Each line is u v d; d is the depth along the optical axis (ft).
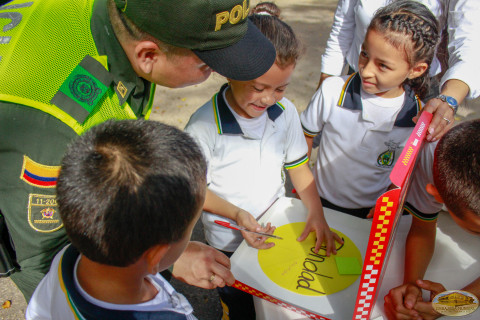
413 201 4.21
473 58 4.98
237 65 3.60
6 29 3.44
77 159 2.27
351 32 6.73
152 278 3.02
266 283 3.71
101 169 2.18
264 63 3.70
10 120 3.10
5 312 6.93
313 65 15.26
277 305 3.62
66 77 3.25
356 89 5.26
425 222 4.17
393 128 5.28
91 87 3.33
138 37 3.34
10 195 3.22
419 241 4.10
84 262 2.46
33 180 3.14
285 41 4.03
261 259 3.99
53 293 2.55
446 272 4.01
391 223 2.36
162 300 2.74
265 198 5.04
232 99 4.58
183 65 3.59
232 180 4.81
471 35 5.11
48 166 3.13
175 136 2.44
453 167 3.26
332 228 4.47
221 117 4.53
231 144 4.64
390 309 3.59
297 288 3.67
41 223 3.21
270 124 4.75
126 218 2.11
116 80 3.68
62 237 3.36
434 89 6.37
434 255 4.20
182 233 2.41
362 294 2.77
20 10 3.63
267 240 4.25
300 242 4.23
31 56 3.25
